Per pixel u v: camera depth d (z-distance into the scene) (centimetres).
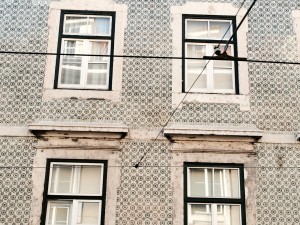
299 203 748
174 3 863
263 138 781
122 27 843
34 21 843
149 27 845
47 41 833
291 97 813
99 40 844
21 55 818
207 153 768
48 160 757
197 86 828
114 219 729
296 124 796
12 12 845
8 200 732
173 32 845
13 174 746
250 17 862
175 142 772
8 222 721
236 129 768
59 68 824
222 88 830
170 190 747
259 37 850
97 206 743
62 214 738
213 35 857
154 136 775
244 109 801
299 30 859
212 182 763
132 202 738
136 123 783
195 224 740
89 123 773
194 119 791
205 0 867
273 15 865
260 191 752
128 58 823
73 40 843
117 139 770
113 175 752
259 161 769
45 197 739
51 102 791
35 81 803
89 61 836
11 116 780
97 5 855
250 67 829
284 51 843
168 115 791
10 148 759
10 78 803
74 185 754
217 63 844
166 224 729
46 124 758
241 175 762
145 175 754
